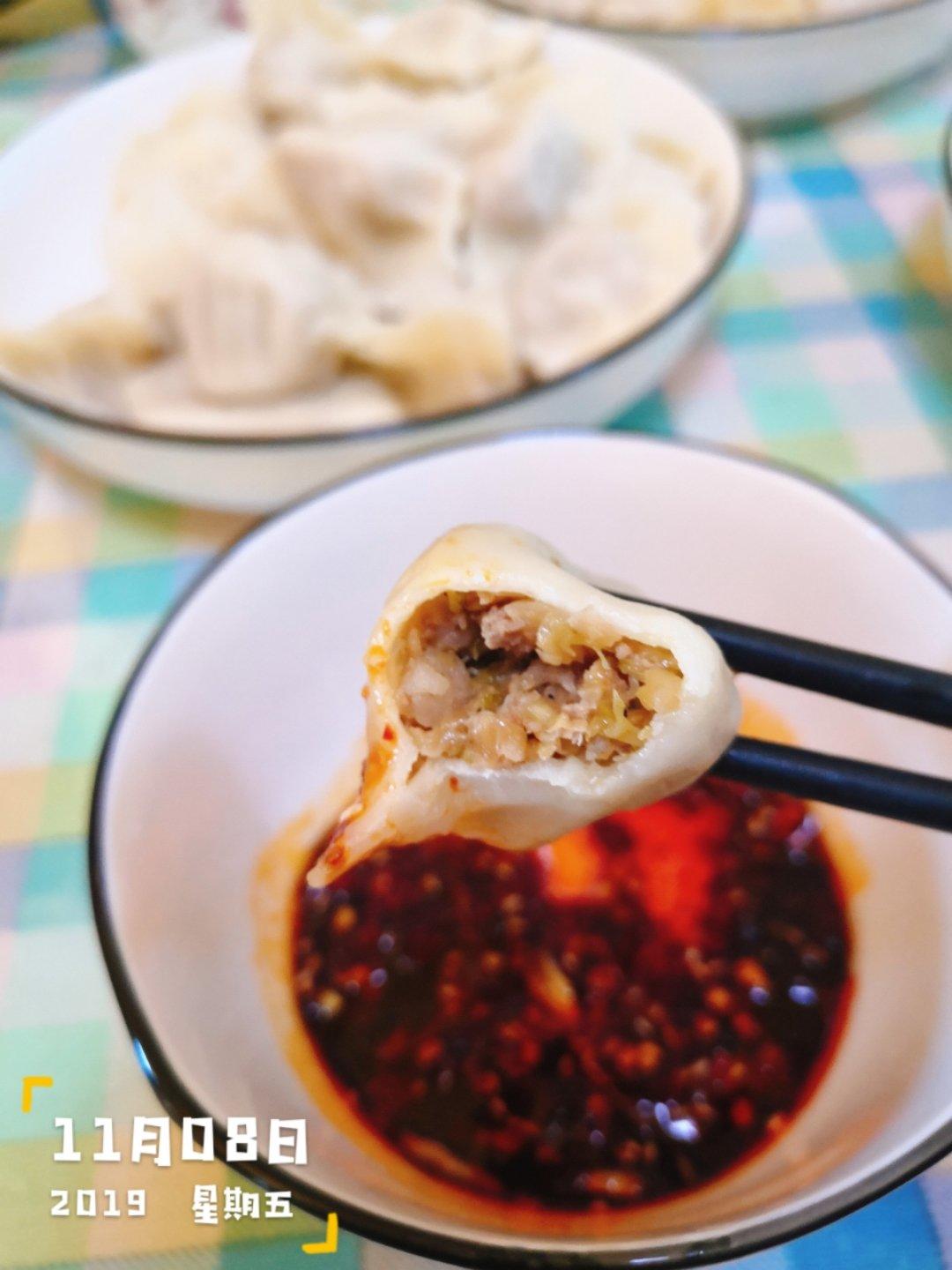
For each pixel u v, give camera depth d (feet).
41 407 0.78
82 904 0.67
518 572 0.52
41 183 1.01
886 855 0.61
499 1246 0.46
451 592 0.53
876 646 0.63
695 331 0.87
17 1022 0.63
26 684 0.77
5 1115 0.60
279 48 1.02
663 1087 0.58
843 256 1.00
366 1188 0.50
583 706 0.52
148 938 0.54
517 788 0.53
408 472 0.68
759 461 0.67
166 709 0.61
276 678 0.66
